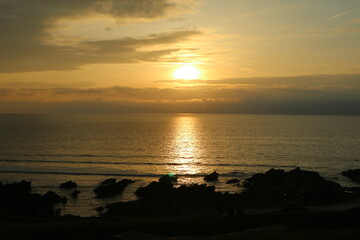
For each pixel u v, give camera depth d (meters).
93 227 27.62
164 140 165.38
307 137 179.12
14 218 35.91
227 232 26.39
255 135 194.75
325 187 50.22
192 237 23.61
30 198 49.75
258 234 24.08
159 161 100.00
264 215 32.09
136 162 97.62
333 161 99.25
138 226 28.14
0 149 122.31
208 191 53.59
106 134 198.38
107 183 67.31
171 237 23.56
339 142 152.38
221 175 77.19
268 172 65.88
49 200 51.66
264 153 116.81
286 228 26.33
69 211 48.38
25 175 76.25
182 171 83.44
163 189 57.91
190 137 182.88
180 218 35.19
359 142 152.38
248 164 94.12
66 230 26.53
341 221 28.17
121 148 131.00
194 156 110.81
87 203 53.50
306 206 42.69
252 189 56.50
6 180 70.88
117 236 23.95
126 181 67.62
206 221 30.27
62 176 75.62
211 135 196.88
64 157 105.06
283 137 179.75
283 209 39.00
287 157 107.12
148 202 50.28
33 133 198.12
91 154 113.00
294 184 57.62
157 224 29.11
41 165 89.88
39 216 39.53
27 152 115.19
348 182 68.94
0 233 25.58
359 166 90.81
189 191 53.28
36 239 24.08
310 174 62.03
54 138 167.75
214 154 115.44
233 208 40.41
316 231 23.73
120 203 50.28
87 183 68.50
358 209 31.94
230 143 150.38
